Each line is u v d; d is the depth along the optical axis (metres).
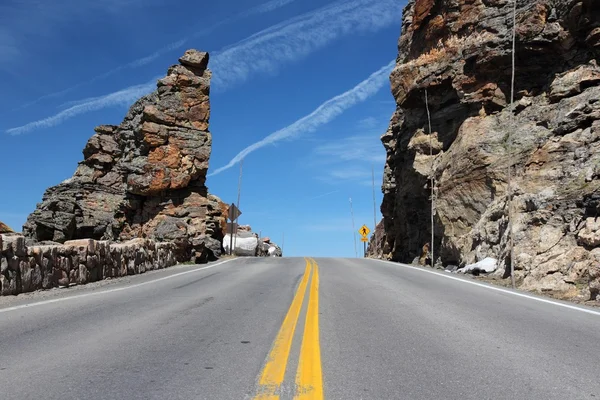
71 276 12.31
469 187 21.28
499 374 4.92
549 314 8.62
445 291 11.82
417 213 28.33
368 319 7.88
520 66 21.72
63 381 4.56
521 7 21.92
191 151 25.08
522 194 17.45
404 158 29.25
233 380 4.63
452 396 4.26
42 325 7.14
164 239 22.30
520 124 20.78
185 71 26.20
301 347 5.92
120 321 7.54
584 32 20.09
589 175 14.87
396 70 27.56
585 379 4.79
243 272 16.95
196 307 9.01
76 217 28.62
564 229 13.75
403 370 5.02
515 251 14.70
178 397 4.16
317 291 11.55
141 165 24.52
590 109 17.80
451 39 24.59
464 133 22.52
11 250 10.12
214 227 28.25
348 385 4.52
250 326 7.22
